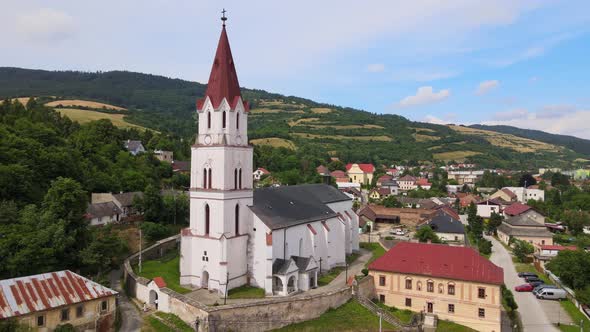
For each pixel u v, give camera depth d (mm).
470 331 68562
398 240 118938
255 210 74062
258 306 61688
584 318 77438
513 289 93938
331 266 91375
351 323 66562
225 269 68500
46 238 64438
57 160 100812
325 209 93812
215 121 69562
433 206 180125
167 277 77000
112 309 57938
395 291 75188
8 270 59531
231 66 71312
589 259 90562
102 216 104312
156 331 58844
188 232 72688
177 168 187125
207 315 57344
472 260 73188
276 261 73125
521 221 138750
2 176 81188
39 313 50438
